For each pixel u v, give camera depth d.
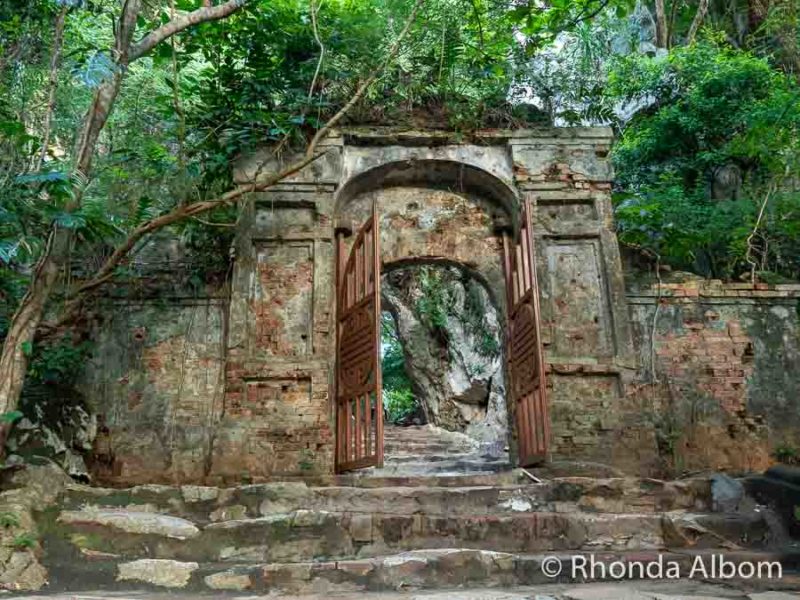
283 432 6.95
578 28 10.73
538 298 6.61
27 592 3.82
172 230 7.80
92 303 7.41
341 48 8.03
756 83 9.87
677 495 5.29
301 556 4.41
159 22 7.27
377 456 6.04
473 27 8.64
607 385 7.32
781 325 7.71
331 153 7.90
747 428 7.34
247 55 7.98
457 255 8.17
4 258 4.94
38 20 6.74
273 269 7.59
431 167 8.20
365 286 7.02
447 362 15.24
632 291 7.75
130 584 3.98
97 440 6.94
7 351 4.87
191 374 7.29
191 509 4.87
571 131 8.19
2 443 4.68
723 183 9.65
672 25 13.14
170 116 7.90
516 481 5.89
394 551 4.48
